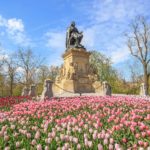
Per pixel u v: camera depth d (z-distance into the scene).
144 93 26.45
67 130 6.84
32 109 11.93
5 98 20.12
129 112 11.07
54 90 30.77
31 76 55.03
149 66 46.69
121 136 6.46
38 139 6.04
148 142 5.84
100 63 57.47
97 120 7.79
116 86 50.41
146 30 44.91
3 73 53.06
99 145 4.95
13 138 6.24
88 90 29.50
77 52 30.55
